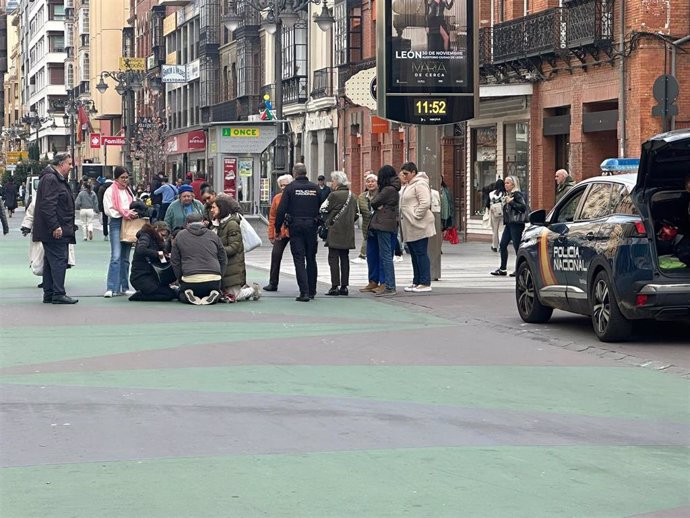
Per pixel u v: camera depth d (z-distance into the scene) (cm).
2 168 17888
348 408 1283
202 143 9244
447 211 4547
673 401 1341
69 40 17575
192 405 1300
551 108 4456
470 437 1139
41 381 1463
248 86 8350
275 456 1055
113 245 2552
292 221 2466
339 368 1567
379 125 4247
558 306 1973
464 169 5169
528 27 4338
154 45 11950
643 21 3741
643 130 3759
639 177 1764
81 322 2084
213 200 2633
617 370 1564
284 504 899
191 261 2392
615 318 1781
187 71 10431
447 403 1318
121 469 1009
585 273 1856
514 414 1258
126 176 2552
